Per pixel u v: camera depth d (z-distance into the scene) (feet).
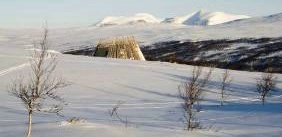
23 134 62.44
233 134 75.46
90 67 235.81
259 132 78.64
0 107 144.15
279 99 187.52
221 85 208.85
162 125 90.07
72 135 59.00
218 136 70.69
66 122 67.00
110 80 209.46
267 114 107.34
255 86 213.05
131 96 182.91
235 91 201.36
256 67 414.00
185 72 238.27
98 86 196.54
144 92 191.72
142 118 116.78
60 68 224.12
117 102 167.53
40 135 60.23
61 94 174.91
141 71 235.40
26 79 192.34
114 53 322.14
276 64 419.13
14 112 133.69
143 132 64.18
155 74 229.66
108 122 85.87
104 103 163.63
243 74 240.94
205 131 76.54
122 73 226.58
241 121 98.84
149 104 164.66
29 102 58.08
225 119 105.09
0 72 207.00
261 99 187.73
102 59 273.54
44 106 145.07
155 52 604.08
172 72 236.22
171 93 190.90
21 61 233.55
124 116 123.54
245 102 177.17
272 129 83.10
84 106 153.17
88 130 61.82
